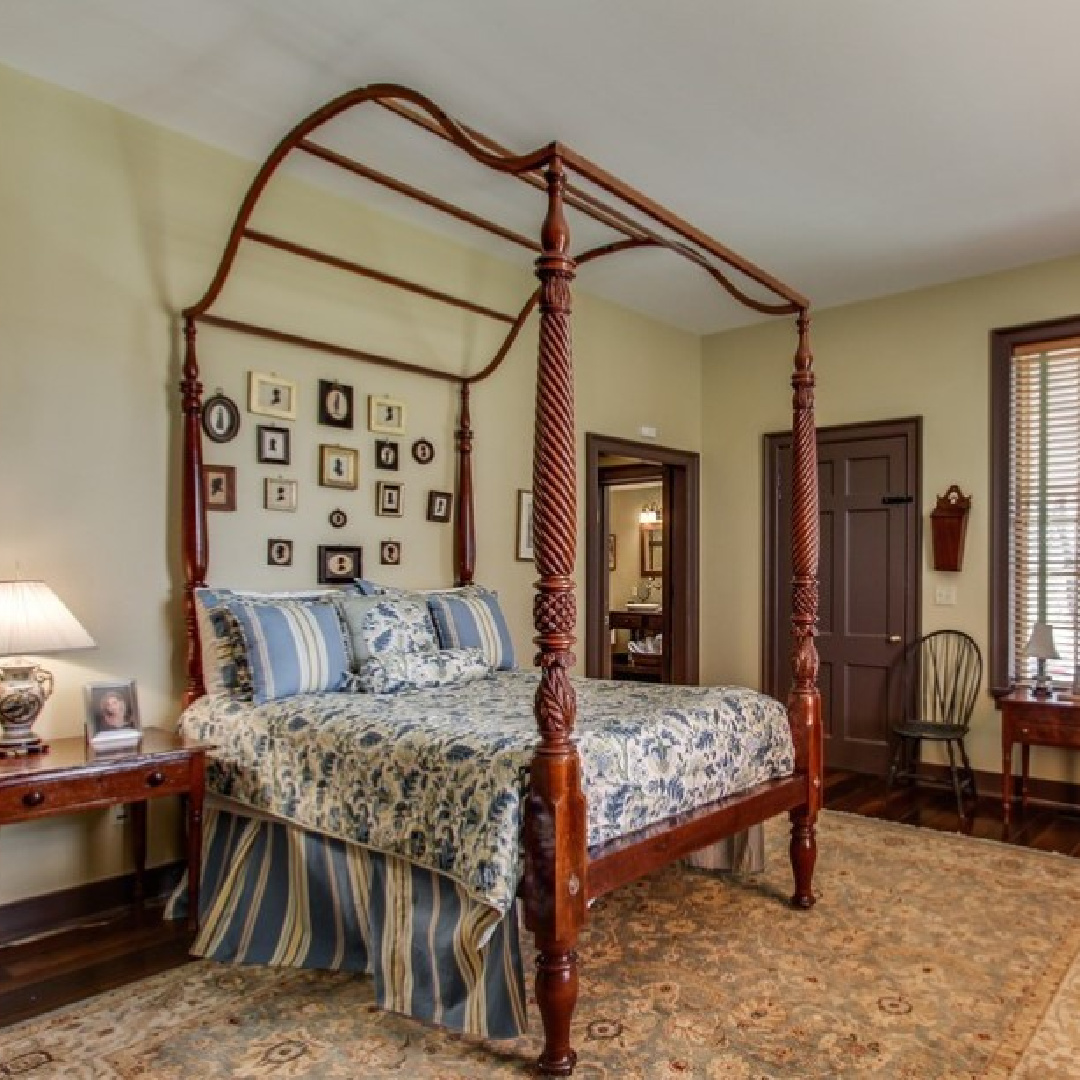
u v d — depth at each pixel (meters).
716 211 4.00
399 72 2.91
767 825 4.11
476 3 2.54
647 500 9.76
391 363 4.02
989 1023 2.30
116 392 3.16
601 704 2.90
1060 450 4.62
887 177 3.66
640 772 2.46
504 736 2.32
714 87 2.98
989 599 4.78
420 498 4.21
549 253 2.14
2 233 2.90
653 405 5.68
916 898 3.19
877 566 5.22
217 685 3.09
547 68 2.88
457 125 2.30
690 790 2.64
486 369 4.35
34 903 2.90
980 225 4.16
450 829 2.21
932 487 5.02
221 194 3.48
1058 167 3.56
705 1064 2.11
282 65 2.89
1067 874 3.44
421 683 3.28
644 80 2.94
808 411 3.32
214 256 3.46
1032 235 4.29
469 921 2.18
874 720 5.21
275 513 3.63
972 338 4.88
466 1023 2.17
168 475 3.29
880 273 4.83
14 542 2.90
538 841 2.09
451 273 4.40
